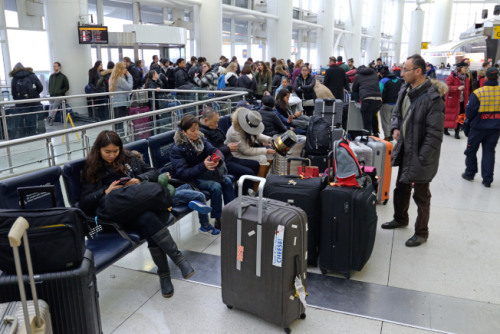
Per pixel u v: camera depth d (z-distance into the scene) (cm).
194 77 946
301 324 249
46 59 1134
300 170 338
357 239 289
